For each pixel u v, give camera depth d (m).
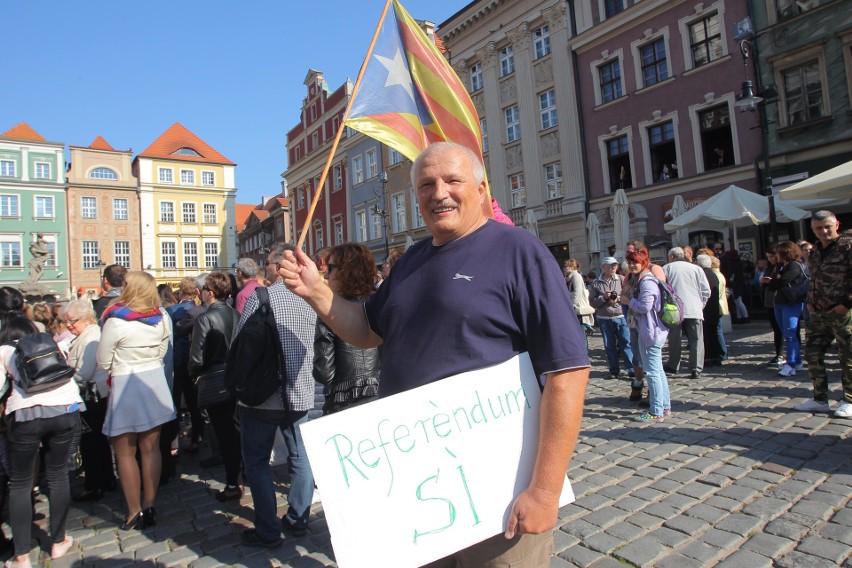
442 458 1.51
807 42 14.42
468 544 1.47
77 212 45.69
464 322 1.54
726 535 3.03
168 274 49.56
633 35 18.52
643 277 5.45
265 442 3.38
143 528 3.85
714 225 13.60
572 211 20.20
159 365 3.98
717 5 16.28
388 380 1.66
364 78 3.00
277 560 3.24
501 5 22.50
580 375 1.44
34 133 45.69
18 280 42.66
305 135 38.75
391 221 29.55
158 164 49.84
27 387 3.30
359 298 3.37
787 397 5.75
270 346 3.26
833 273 4.92
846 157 13.93
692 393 6.34
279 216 48.53
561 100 20.55
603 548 3.00
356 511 1.49
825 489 3.49
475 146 3.16
